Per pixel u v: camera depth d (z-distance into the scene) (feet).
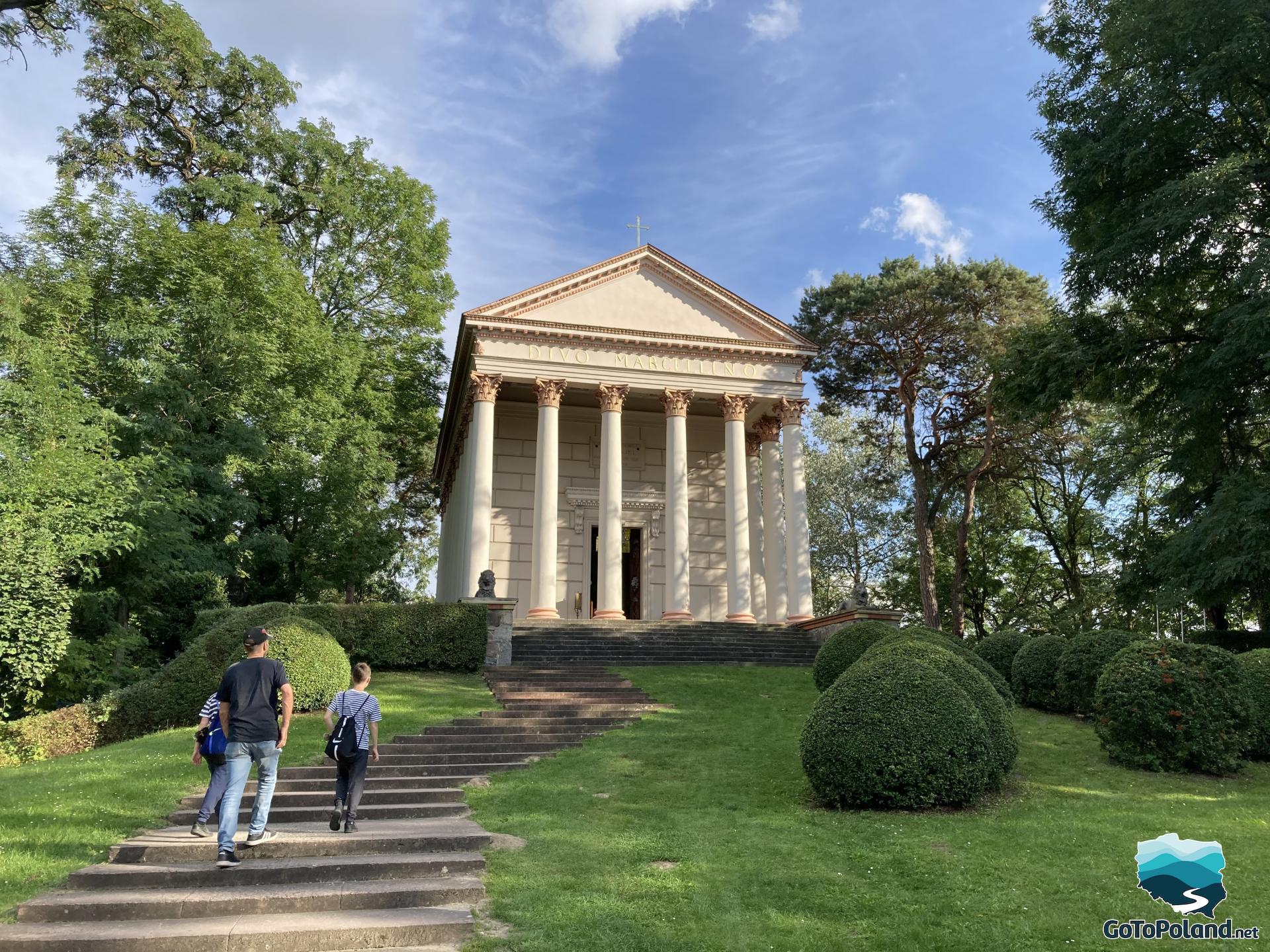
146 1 92.17
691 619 95.20
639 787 38.27
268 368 83.92
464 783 38.88
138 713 53.83
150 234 84.53
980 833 29.76
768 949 20.58
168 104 102.47
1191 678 40.70
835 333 114.83
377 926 21.27
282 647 51.57
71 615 61.77
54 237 82.43
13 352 62.95
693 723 52.16
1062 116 70.38
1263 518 57.93
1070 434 109.81
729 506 100.37
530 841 29.63
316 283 113.91
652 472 114.11
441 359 128.77
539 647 77.46
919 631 54.29
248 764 26.30
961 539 115.55
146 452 74.79
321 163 113.60
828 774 34.17
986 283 105.81
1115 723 41.39
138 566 67.26
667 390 101.14
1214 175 56.03
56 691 60.03
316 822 31.99
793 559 99.14
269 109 110.42
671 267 106.32
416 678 64.28
